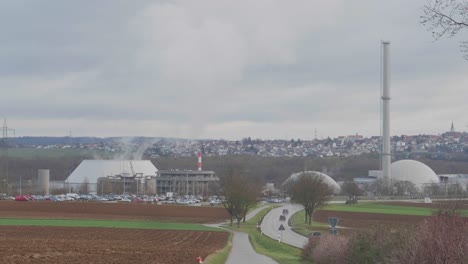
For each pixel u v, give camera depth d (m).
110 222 107.31
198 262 39.56
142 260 41.00
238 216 119.38
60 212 124.00
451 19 15.14
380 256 26.84
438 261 17.78
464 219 19.42
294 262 47.09
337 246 37.16
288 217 143.75
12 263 33.91
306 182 120.19
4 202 138.50
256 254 57.94
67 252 44.97
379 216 132.62
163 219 125.00
